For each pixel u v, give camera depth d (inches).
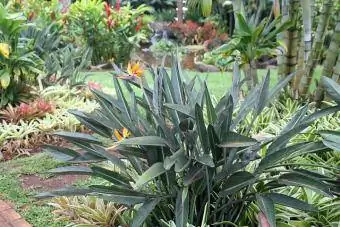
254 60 132.5
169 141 69.7
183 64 291.9
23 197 103.9
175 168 62.6
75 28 299.7
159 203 75.7
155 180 76.1
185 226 64.3
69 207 87.1
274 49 130.7
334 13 194.4
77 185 109.3
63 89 178.4
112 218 82.1
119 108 75.9
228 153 69.1
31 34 195.8
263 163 68.0
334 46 123.8
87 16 299.0
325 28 126.1
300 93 133.0
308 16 125.6
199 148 73.5
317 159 93.9
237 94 79.7
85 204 87.4
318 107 128.1
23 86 171.8
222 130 66.9
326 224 75.9
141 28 333.1
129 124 72.6
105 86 215.3
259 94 74.7
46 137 143.7
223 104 73.4
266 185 73.5
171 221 70.7
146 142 65.1
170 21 445.7
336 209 77.2
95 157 77.4
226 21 402.6
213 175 70.2
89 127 78.5
